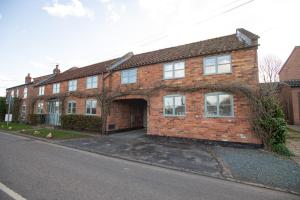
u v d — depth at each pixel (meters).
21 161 7.22
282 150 8.92
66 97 21.12
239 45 11.10
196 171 6.68
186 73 12.71
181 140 12.38
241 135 10.45
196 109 12.02
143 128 19.86
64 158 8.04
